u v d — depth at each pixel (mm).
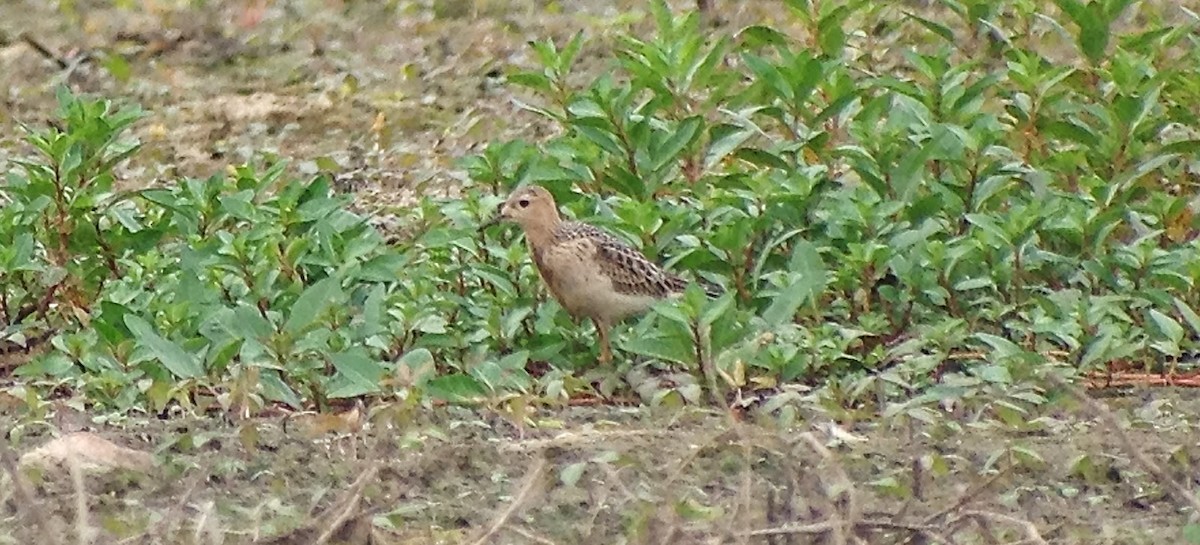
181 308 12742
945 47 16109
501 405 11938
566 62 15578
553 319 13422
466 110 20188
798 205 13750
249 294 13234
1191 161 14852
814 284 13039
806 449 11180
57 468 11141
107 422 12117
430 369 12188
